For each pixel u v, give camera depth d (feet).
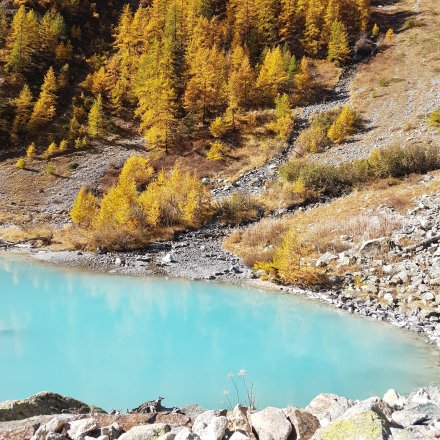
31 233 108.99
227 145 163.32
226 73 200.03
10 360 42.70
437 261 61.77
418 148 114.11
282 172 126.82
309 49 227.40
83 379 39.17
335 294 62.39
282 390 36.37
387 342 46.24
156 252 91.61
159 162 159.63
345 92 190.90
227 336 49.32
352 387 36.70
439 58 197.77
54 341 47.80
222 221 108.68
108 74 214.28
